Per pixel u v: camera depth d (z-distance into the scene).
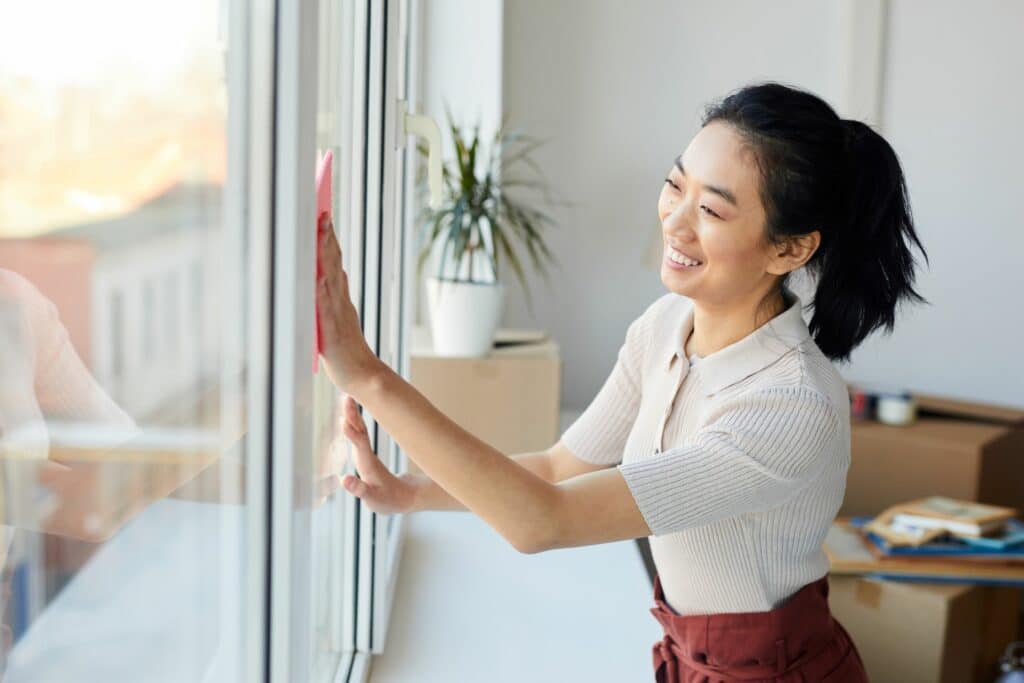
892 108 3.70
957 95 3.66
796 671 1.38
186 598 0.63
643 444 1.42
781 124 1.19
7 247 0.43
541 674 1.62
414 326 3.20
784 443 1.20
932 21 3.64
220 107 0.66
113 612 0.53
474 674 1.61
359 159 1.47
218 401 0.67
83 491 0.50
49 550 0.47
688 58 3.65
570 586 2.00
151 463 0.57
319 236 0.94
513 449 2.75
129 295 0.53
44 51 0.45
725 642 1.37
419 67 3.18
